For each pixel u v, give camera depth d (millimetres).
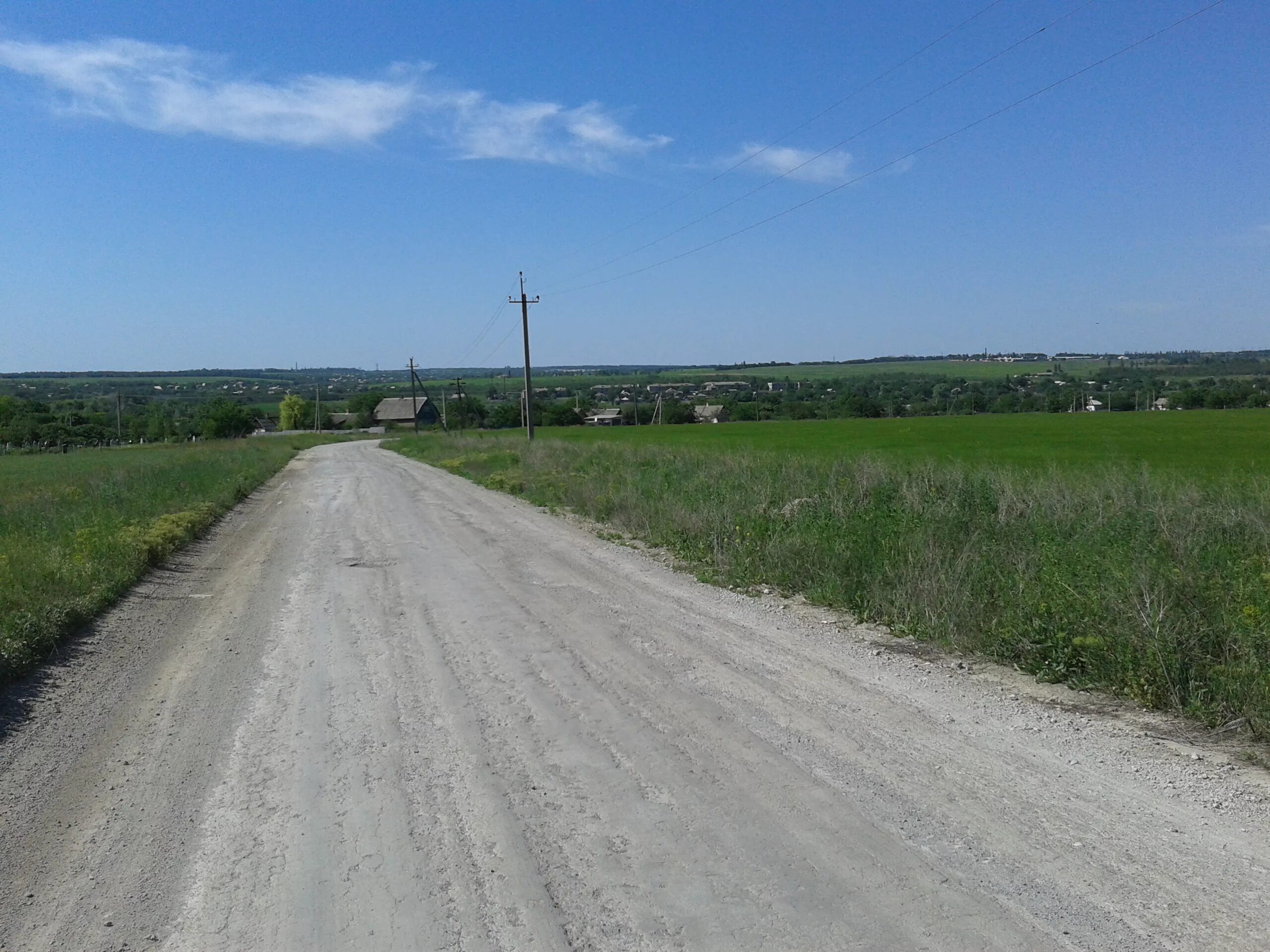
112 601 10773
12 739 6121
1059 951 3391
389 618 9656
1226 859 4094
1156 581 7844
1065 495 13773
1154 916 3613
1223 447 40594
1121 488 14203
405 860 4254
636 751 5582
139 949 3592
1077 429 58875
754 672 7328
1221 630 6910
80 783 5328
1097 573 8531
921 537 10766
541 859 4227
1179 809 4645
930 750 5512
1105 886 3863
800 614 9602
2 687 7305
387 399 144250
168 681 7488
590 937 3568
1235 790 4879
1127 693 6520
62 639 8852
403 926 3689
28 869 4281
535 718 6246
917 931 3541
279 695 6969
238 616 10023
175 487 23906
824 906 3740
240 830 4637
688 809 4715
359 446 79688
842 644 8297
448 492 26766
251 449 60750
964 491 14469
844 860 4129
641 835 4430
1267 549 10391
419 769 5375
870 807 4691
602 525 17938
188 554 15055
